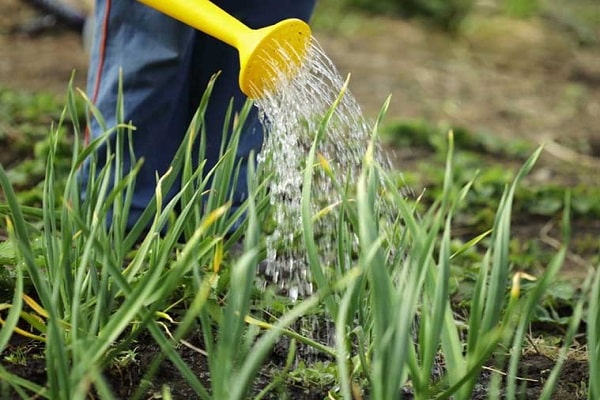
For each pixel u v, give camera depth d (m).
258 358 2.01
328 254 3.13
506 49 8.35
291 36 2.83
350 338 2.53
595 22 9.38
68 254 2.58
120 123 2.96
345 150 3.25
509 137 6.11
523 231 4.54
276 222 3.32
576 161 5.71
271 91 2.85
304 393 2.67
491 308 2.24
